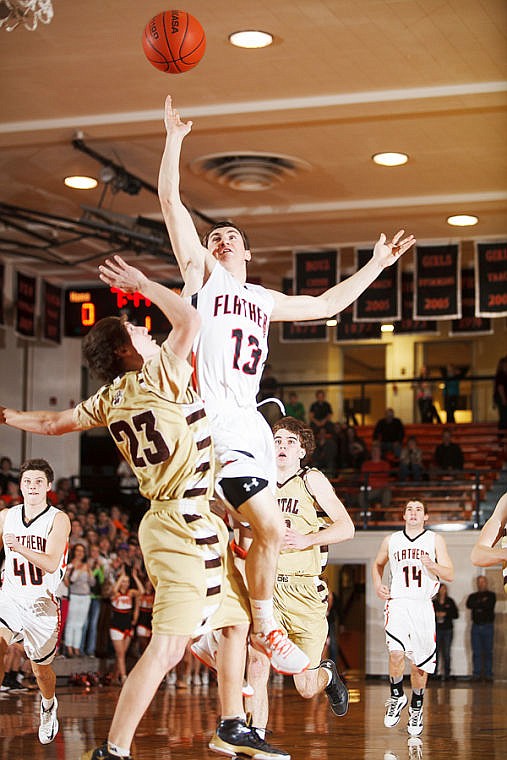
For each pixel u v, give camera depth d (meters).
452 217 15.31
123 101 11.32
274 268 18.78
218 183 13.98
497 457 22.45
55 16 9.23
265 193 14.49
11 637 7.13
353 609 22.05
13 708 10.23
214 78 10.65
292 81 10.74
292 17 9.29
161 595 4.31
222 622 4.51
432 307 16.42
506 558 5.66
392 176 13.80
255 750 4.55
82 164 13.37
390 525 17.91
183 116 11.54
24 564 7.16
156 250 15.38
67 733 8.13
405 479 19.48
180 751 7.00
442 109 11.29
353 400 24.06
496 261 16.14
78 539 14.96
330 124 11.81
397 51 10.04
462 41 9.80
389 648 9.15
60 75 10.61
